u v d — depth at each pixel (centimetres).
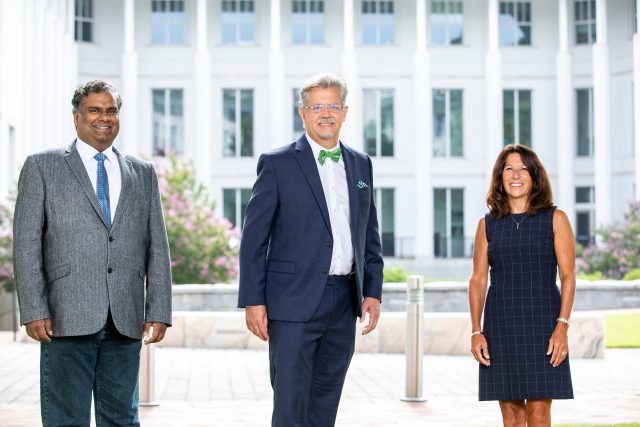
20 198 728
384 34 4953
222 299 2502
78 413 728
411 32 4938
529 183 830
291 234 773
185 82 4847
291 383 760
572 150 4812
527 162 831
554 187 4912
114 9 4847
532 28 4975
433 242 4894
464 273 4638
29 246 718
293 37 4934
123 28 4847
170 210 3073
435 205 4941
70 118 4559
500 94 4784
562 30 4806
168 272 762
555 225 822
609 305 2970
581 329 1912
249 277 767
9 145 3266
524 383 812
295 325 762
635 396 1351
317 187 775
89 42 4806
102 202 738
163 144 4853
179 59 4856
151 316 751
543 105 4941
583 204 4906
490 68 4778
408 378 1325
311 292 766
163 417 1174
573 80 4916
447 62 4934
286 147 789
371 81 4916
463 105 4947
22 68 3453
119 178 748
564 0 4800
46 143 3978
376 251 816
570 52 4906
